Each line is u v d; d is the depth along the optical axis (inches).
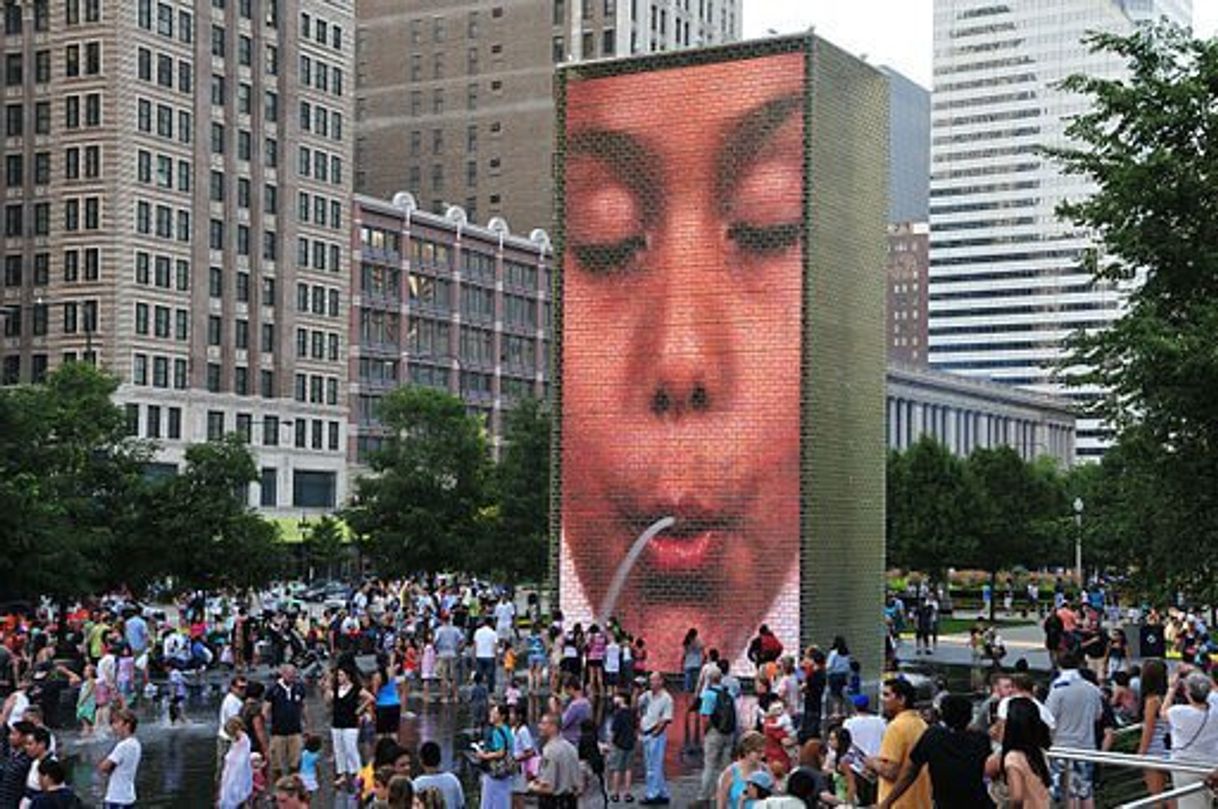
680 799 1080.8
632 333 1804.9
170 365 4256.9
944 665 2127.2
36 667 1485.0
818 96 1755.7
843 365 1788.9
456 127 6181.1
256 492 4500.5
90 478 2488.9
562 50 5989.2
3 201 4239.7
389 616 2038.6
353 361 4950.8
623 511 1790.1
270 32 4633.4
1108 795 662.5
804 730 1171.3
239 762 920.3
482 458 3139.8
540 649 1663.4
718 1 6663.4
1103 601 2869.1
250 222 4547.2
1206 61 1071.0
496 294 5585.6
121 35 4124.0
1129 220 1053.2
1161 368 973.8
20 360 4188.0
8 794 773.9
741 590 1726.1
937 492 3700.8
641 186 1814.7
